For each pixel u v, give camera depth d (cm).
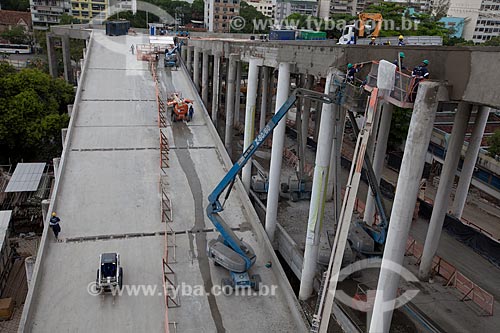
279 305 2077
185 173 3184
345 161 4209
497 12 10881
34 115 4997
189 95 4828
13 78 5175
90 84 4844
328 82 1914
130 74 5359
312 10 14075
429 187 4334
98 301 1983
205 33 8131
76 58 10519
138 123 3922
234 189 3073
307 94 1992
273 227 2733
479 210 3991
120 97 4531
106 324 1862
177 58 6047
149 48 6488
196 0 15338
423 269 2372
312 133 5162
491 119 5681
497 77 1192
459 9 11256
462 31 10475
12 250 3391
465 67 1292
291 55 2444
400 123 4788
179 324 1903
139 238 2438
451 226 2938
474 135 2769
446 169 2253
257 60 2922
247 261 2144
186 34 7606
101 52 6278
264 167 3934
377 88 1485
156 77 5306
